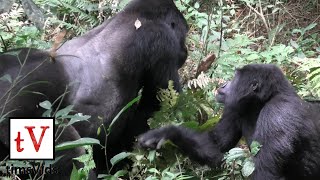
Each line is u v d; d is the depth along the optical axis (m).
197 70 6.72
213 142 5.38
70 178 4.70
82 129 5.49
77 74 5.47
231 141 5.36
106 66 5.62
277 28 8.55
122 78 5.67
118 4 7.57
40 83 5.20
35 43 6.94
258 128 4.92
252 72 5.10
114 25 5.83
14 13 7.26
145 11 5.86
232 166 5.21
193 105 5.82
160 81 5.86
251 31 9.08
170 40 5.85
